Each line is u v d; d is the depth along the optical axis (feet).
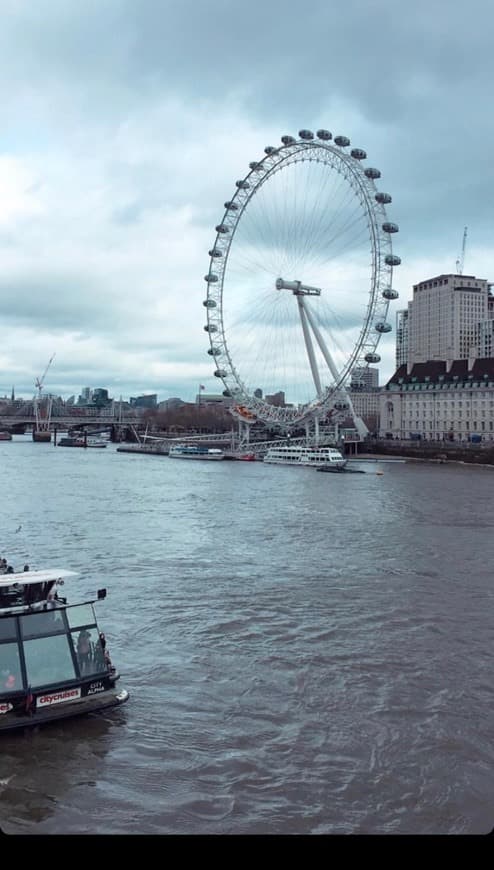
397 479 437.58
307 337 617.62
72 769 72.54
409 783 71.31
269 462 625.82
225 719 84.33
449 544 195.11
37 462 616.39
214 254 607.37
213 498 319.06
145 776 71.61
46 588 91.15
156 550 184.14
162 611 126.72
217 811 66.08
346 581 150.20
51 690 80.48
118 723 82.58
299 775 72.49
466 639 112.47
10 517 245.86
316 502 303.07
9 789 68.74
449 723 83.87
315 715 85.76
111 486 380.37
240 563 168.14
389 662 102.63
